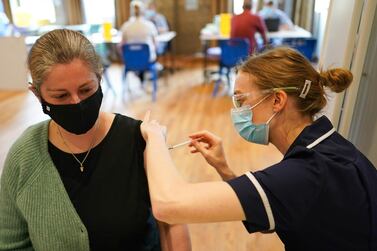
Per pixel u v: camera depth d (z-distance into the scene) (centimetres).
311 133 85
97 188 93
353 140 182
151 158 85
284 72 86
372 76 162
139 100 465
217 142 117
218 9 692
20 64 480
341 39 170
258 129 94
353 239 75
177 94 492
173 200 73
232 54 458
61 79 81
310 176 73
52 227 89
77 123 88
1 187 95
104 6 715
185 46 734
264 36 466
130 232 93
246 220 72
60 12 709
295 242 78
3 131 355
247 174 75
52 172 91
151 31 488
